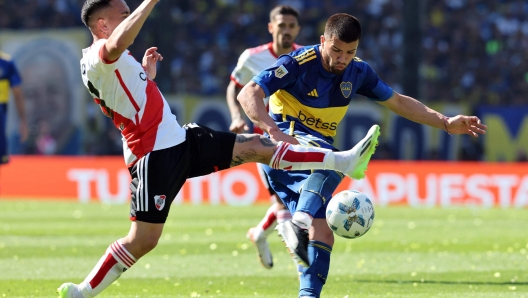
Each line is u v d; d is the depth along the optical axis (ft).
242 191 184.85
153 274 83.25
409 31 226.38
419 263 90.79
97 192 191.52
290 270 86.48
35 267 87.45
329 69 60.08
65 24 271.90
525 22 286.87
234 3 280.10
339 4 278.67
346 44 57.52
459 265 88.99
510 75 276.41
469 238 115.85
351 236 57.98
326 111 61.82
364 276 81.41
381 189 182.70
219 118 215.51
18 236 117.60
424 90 266.77
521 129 220.23
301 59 59.93
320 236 58.85
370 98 64.85
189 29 276.21
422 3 226.79
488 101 270.67
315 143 60.29
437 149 217.77
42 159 196.95
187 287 74.90
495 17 286.05
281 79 59.36
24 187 197.16
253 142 56.49
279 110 62.75
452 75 274.36
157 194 54.13
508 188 179.52
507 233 122.93
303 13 278.26
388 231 125.49
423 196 181.88
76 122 227.81
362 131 215.10
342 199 57.93
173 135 55.06
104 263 55.06
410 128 216.33
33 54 229.25
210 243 109.81
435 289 72.84
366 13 276.82
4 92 147.23
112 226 132.46
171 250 102.58
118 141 237.25
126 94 53.83
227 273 84.12
